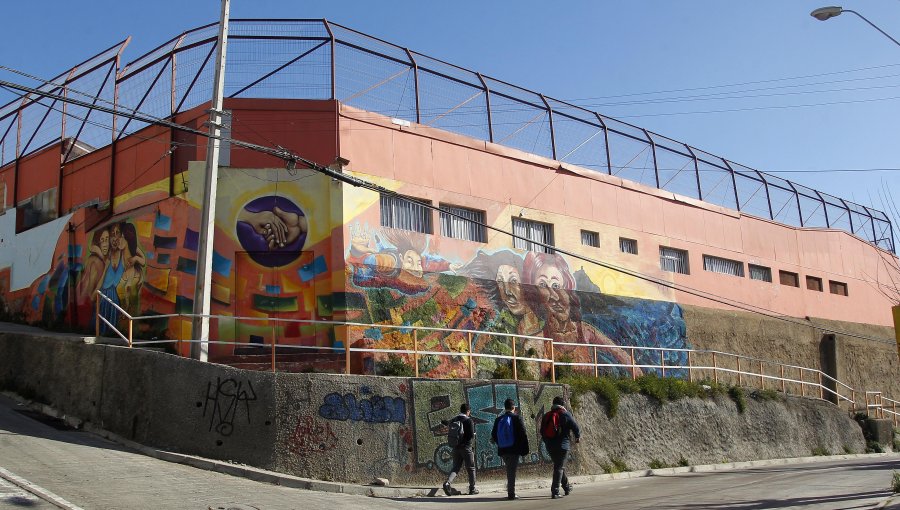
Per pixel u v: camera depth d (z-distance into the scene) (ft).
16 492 36.78
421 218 74.54
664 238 99.19
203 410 51.34
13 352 66.18
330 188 68.59
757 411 88.38
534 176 85.66
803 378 113.50
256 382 50.78
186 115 70.95
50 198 85.15
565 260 86.28
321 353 65.51
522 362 77.41
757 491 50.62
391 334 68.54
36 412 59.77
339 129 69.72
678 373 95.25
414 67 77.97
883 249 140.87
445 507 44.47
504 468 58.54
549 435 49.42
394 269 70.33
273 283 67.36
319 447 50.34
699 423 79.77
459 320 74.18
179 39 74.38
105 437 54.19
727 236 108.99
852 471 67.41
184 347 65.36
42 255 84.07
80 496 37.22
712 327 101.81
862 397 121.08
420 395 55.31
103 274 75.82
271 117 69.15
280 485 47.37
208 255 55.52
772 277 114.52
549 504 45.70
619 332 89.40
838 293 127.03
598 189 92.48
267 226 67.62
